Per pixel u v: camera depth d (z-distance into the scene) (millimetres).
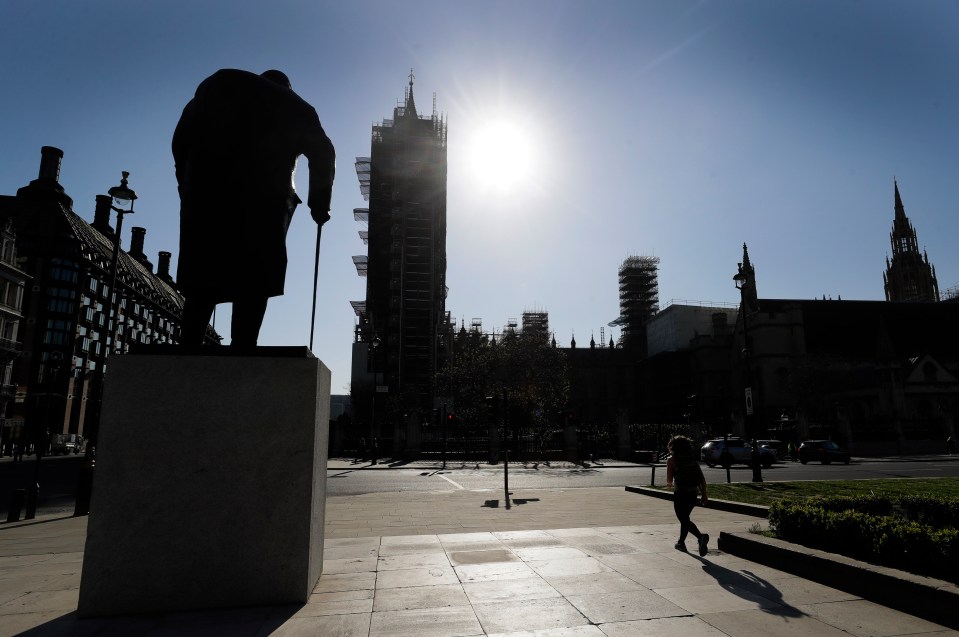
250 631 4293
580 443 41406
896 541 5180
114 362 5008
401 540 7949
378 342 52781
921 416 58562
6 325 58875
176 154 5988
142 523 4855
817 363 65625
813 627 4324
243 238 5574
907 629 4285
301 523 5051
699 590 5316
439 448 40969
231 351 5348
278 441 5109
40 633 4316
